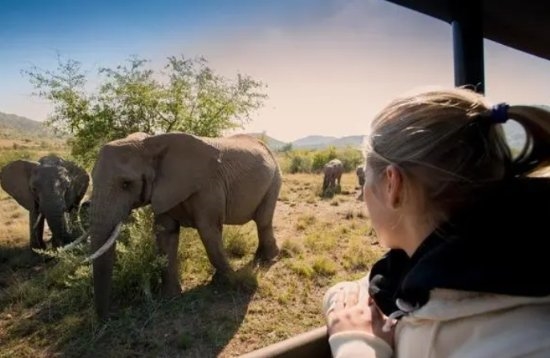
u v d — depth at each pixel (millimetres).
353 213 10664
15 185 7957
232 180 6043
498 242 684
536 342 635
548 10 1681
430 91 830
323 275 6375
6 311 5254
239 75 9242
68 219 7648
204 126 9016
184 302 5230
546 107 773
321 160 23812
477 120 760
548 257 667
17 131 56344
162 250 5574
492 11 1731
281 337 4664
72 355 4285
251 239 7766
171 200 5145
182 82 8875
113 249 4816
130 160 4945
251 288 5684
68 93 8547
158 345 4410
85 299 5215
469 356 672
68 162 8492
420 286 732
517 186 739
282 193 14219
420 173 781
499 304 672
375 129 863
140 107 8656
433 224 789
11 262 7156
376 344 892
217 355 4312
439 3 1628
